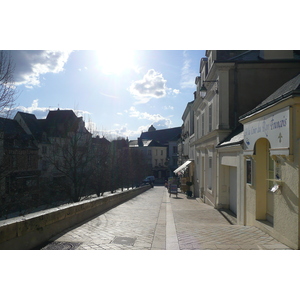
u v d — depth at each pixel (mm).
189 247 5410
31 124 39250
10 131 33656
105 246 5488
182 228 7316
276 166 6176
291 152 5160
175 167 77625
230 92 13133
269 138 6246
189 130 31578
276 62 12953
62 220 6840
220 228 7266
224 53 14648
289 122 5191
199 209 13438
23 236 5051
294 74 13070
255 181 7566
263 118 6641
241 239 5984
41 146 36844
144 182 59406
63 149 24234
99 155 29016
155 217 9703
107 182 30703
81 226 7414
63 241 5812
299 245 4961
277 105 5652
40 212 6090
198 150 22125
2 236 4504
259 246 5379
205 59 18500
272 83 13094
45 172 36469
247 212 8320
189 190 25594
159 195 25484
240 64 13039
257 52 14711
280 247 5277
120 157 40562
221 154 12727
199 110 20656
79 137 25250
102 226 7480
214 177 14469
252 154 7602
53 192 26344
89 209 9117
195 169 24328
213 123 14633
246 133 8195
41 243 5637
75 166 23625
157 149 78562
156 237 6285
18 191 18453
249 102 13078
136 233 6668
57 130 31859
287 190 5383
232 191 12352
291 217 5234
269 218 7273
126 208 12586
